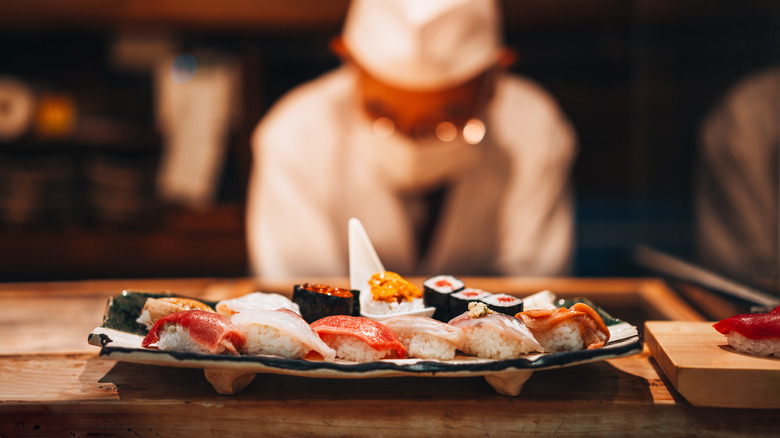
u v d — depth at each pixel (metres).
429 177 2.55
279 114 2.93
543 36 3.36
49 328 1.27
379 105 2.26
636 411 0.83
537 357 0.79
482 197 2.74
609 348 0.79
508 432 0.83
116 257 3.42
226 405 0.83
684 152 2.46
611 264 3.40
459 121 2.29
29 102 3.20
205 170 3.28
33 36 3.35
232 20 3.15
